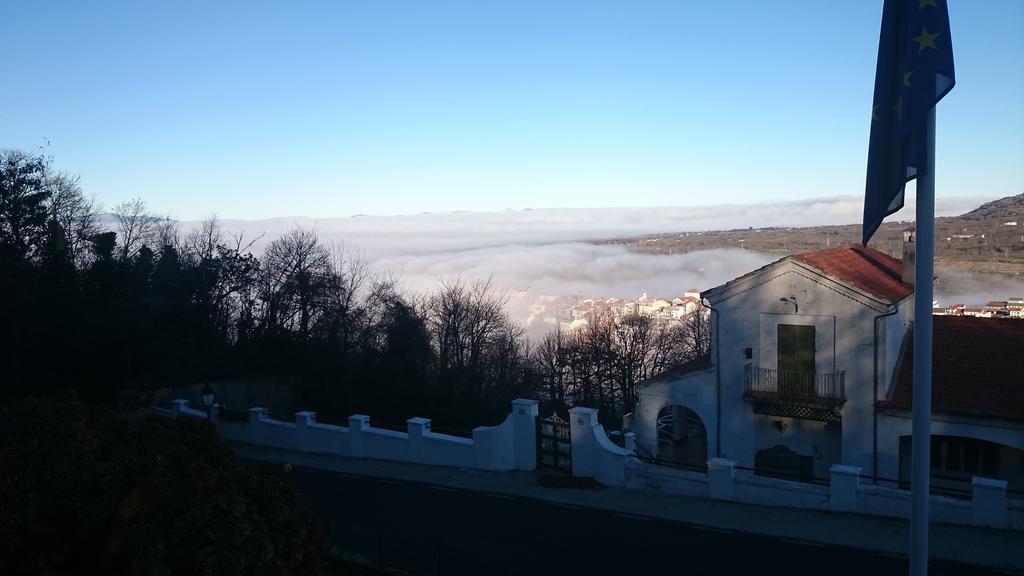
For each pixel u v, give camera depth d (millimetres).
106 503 7766
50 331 30969
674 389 25266
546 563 13727
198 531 7668
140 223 45594
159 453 8562
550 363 55500
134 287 36156
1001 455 20938
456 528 15797
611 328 57969
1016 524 14688
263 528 8109
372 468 21406
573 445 19734
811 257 24141
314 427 24109
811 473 23375
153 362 32719
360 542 14867
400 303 41188
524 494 18234
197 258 41469
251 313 38469
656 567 13492
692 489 17844
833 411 22594
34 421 8812
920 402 7809
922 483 7832
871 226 8219
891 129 8070
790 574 13070
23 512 7629
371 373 35219
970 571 12938
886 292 22859
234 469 9023
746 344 24000
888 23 8125
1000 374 21594
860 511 16062
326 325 36281
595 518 16344
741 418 24172
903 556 13703
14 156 35562
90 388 31734
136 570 7410
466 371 43344
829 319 22594
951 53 7500
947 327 24453
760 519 15984
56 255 32656
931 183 7594
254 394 32500
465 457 21062
